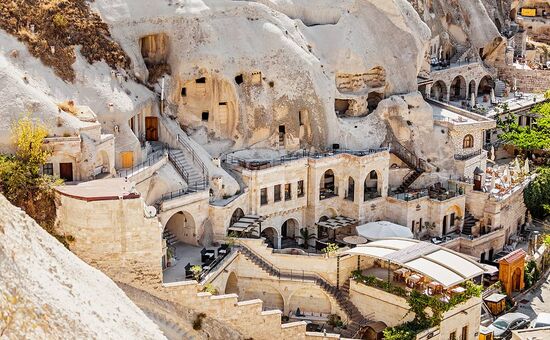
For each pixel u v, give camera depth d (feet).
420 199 331.36
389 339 253.44
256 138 313.32
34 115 250.57
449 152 356.18
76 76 275.80
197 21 310.65
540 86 479.00
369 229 305.32
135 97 289.12
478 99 462.19
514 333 248.93
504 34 511.81
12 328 142.31
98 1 298.15
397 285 271.90
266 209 303.07
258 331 236.43
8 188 229.45
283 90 315.17
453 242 329.93
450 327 262.47
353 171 320.09
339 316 274.36
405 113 350.02
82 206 220.43
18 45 266.77
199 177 292.40
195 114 311.88
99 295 186.39
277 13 329.72
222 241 283.59
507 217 352.49
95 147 256.52
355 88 349.82
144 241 224.33
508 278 306.14
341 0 355.56
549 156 424.05
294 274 278.26
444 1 458.91
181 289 228.22
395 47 360.28
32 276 154.61
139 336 185.06
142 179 271.08
